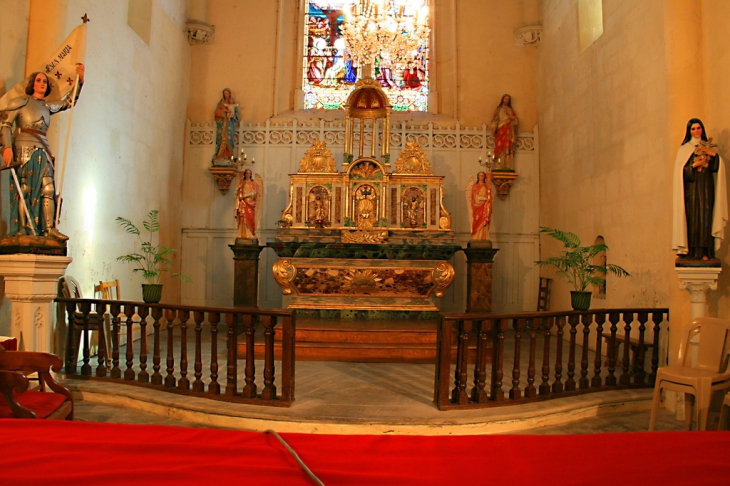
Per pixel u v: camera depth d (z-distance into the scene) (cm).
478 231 1066
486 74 1296
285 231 1038
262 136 1259
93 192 832
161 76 1113
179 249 1230
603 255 938
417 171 1086
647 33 779
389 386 663
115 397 615
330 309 982
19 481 174
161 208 1124
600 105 941
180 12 1217
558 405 588
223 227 1248
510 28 1305
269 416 539
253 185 1095
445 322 564
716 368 540
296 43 1334
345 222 1052
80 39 662
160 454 202
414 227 1070
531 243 1252
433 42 1333
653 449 214
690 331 564
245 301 1084
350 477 184
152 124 1070
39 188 631
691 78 663
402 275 993
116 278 912
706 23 658
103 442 210
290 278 983
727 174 620
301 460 197
